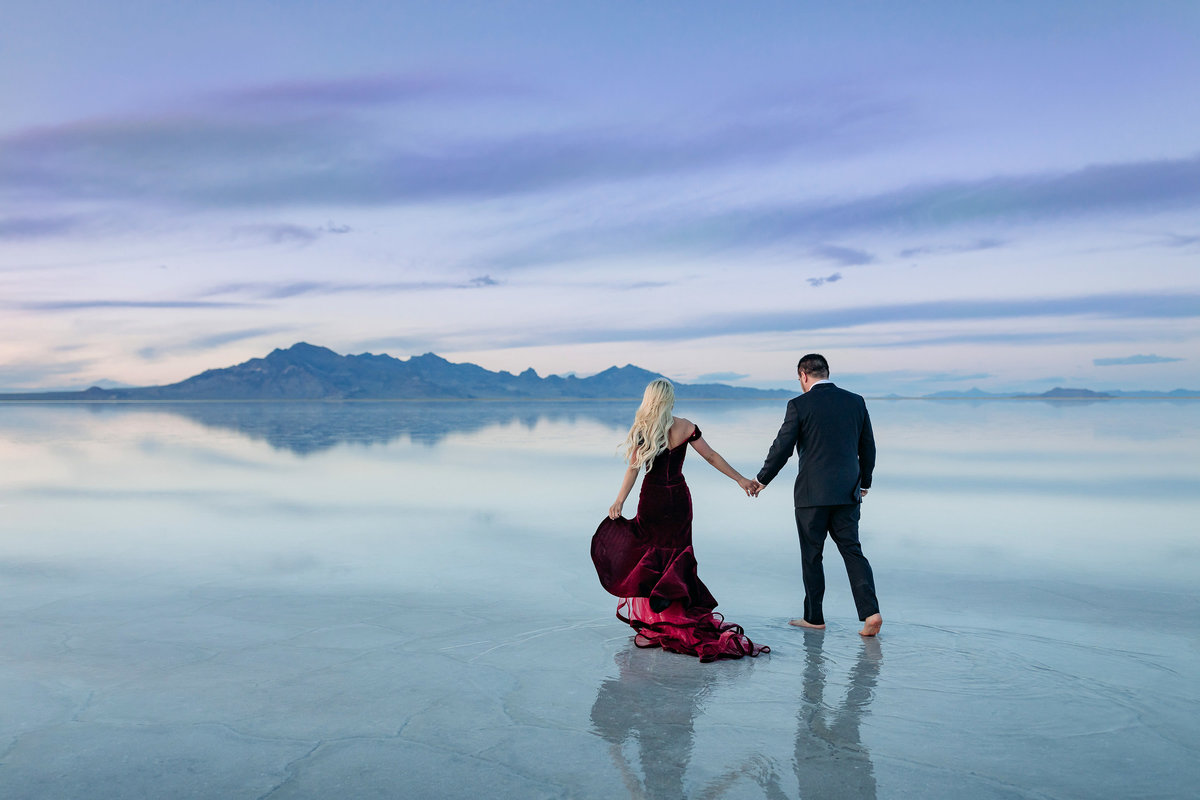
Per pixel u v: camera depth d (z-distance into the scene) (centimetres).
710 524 790
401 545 682
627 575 425
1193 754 274
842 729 298
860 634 427
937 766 265
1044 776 258
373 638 418
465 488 1072
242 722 304
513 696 333
